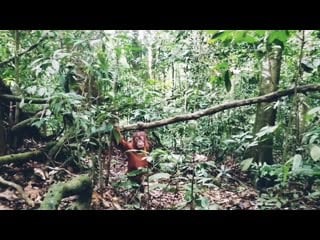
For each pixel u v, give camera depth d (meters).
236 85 8.23
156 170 5.93
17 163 5.25
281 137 6.86
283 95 5.42
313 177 5.62
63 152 5.64
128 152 5.44
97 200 4.64
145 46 8.19
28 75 6.02
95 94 5.66
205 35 7.45
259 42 4.78
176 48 7.99
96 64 4.89
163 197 5.34
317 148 4.12
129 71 6.78
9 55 6.09
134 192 5.37
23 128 5.85
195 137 6.56
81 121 4.79
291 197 5.40
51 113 5.56
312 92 5.83
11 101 5.83
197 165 5.18
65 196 4.13
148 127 5.61
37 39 5.76
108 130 4.85
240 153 7.21
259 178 6.34
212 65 7.29
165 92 8.74
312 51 5.62
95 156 5.73
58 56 4.70
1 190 4.47
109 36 4.73
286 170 4.23
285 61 6.77
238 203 5.27
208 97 7.35
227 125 7.56
